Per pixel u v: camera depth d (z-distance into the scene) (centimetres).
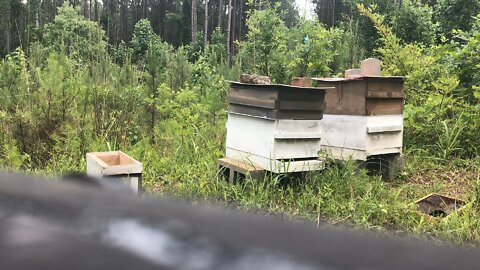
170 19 4553
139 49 2145
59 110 554
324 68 697
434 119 555
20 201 43
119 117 590
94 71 698
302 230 39
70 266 33
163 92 682
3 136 513
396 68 613
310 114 397
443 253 37
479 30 651
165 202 48
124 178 320
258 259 33
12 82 704
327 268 32
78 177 56
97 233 37
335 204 339
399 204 338
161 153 525
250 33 787
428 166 491
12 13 2389
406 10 1063
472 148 518
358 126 437
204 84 842
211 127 604
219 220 41
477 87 525
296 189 383
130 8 4691
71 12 1698
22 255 34
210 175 411
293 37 790
